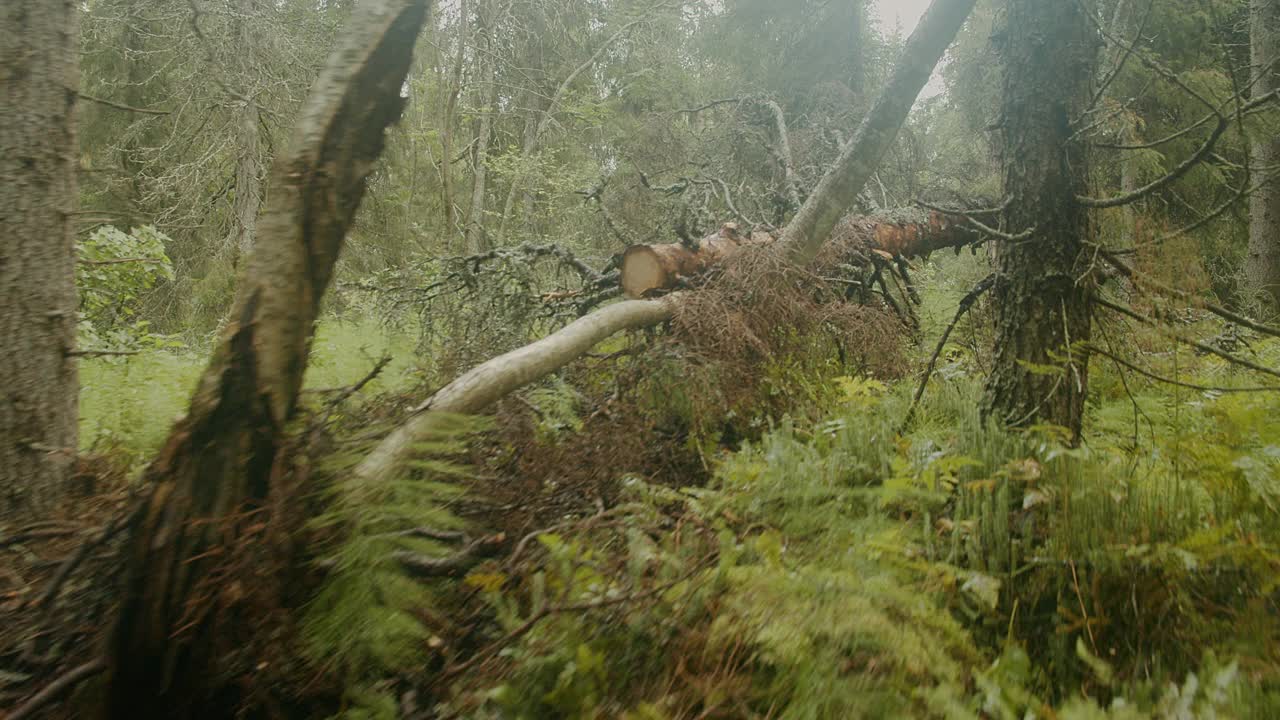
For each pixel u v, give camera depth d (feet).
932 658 6.77
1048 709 6.25
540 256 21.09
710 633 7.25
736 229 20.95
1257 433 9.90
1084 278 11.70
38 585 8.11
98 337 19.53
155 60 44.14
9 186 10.69
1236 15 32.76
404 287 21.04
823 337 18.13
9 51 10.77
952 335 21.57
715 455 14.29
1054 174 11.67
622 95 58.13
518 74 54.39
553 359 13.51
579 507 11.73
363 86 8.21
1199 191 26.32
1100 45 12.32
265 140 38.63
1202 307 11.52
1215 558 7.88
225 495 7.03
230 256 38.55
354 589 7.33
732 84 44.24
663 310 17.07
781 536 9.30
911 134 34.01
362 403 12.20
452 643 7.91
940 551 9.02
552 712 6.91
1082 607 7.66
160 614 6.65
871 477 11.18
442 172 47.16
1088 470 8.95
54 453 10.94
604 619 7.67
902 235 22.33
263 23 36.14
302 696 6.95
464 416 10.34
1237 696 5.94
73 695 7.03
